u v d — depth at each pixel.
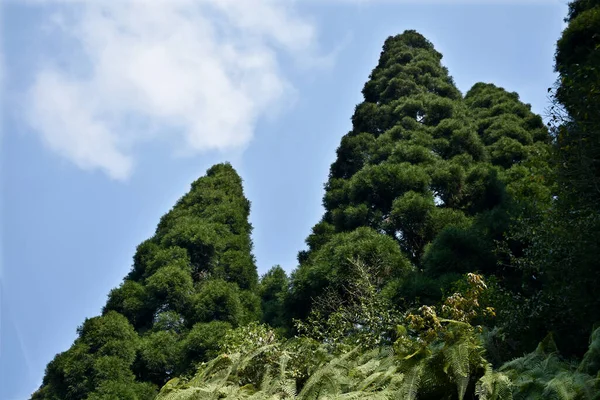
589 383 5.09
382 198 19.66
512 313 8.93
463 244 14.36
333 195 22.25
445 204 19.30
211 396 6.96
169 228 28.91
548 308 8.56
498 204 18.00
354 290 13.91
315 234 20.59
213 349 19.33
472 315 6.68
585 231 8.05
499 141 23.38
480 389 5.42
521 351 8.50
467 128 22.23
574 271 8.16
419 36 34.03
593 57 10.02
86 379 19.36
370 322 10.44
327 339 10.65
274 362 7.79
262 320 22.14
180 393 7.02
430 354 6.03
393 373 6.12
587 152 8.40
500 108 27.34
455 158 20.56
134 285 24.09
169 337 21.08
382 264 15.30
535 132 24.86
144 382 19.98
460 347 5.69
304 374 7.59
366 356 7.35
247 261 26.59
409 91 27.77
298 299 16.59
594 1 15.19
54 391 19.61
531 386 5.41
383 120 26.44
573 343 8.30
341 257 15.81
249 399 6.71
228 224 29.09
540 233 9.36
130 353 20.34
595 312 7.80
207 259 26.30
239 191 33.16
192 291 23.80
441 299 11.52
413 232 18.02
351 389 6.45
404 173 19.12
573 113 9.05
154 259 25.56
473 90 33.56
